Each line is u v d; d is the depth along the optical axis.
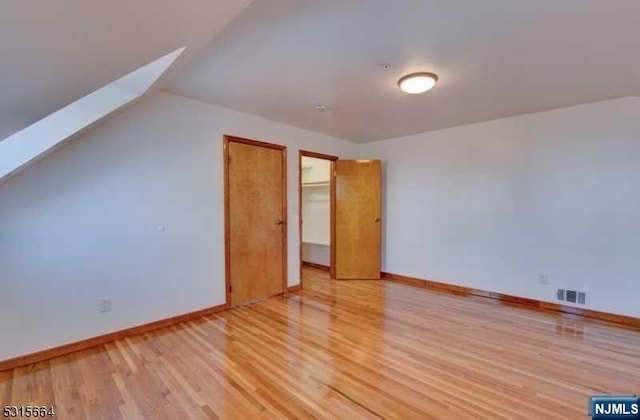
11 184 2.35
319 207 5.98
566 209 3.52
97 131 2.72
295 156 4.41
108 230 2.79
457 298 4.06
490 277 4.09
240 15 1.77
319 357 2.50
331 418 1.79
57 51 1.10
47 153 2.37
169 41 1.43
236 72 2.59
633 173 3.14
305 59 2.33
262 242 4.03
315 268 5.98
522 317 3.37
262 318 3.36
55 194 2.53
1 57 1.02
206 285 3.47
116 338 2.83
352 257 5.09
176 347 2.67
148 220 3.03
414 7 1.70
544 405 1.90
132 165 2.92
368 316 3.40
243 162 3.79
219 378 2.20
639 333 2.95
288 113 3.75
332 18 1.80
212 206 3.51
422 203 4.73
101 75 1.45
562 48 2.15
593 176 3.35
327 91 3.00
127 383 2.13
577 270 3.46
